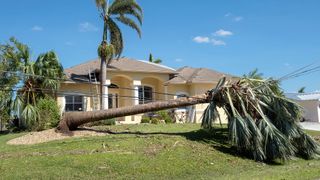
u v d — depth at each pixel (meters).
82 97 33.69
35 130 28.61
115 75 34.75
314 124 41.44
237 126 21.17
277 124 22.36
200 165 18.88
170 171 17.58
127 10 33.16
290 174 16.03
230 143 22.34
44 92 30.28
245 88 22.58
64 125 24.59
